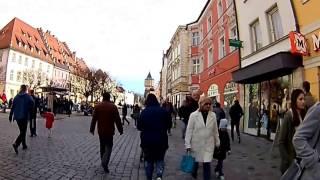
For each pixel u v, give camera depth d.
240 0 21.06
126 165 9.46
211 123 6.81
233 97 23.45
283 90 16.05
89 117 41.12
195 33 40.28
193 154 6.79
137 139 17.20
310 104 4.71
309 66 13.64
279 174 8.66
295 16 14.51
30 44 79.06
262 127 18.39
